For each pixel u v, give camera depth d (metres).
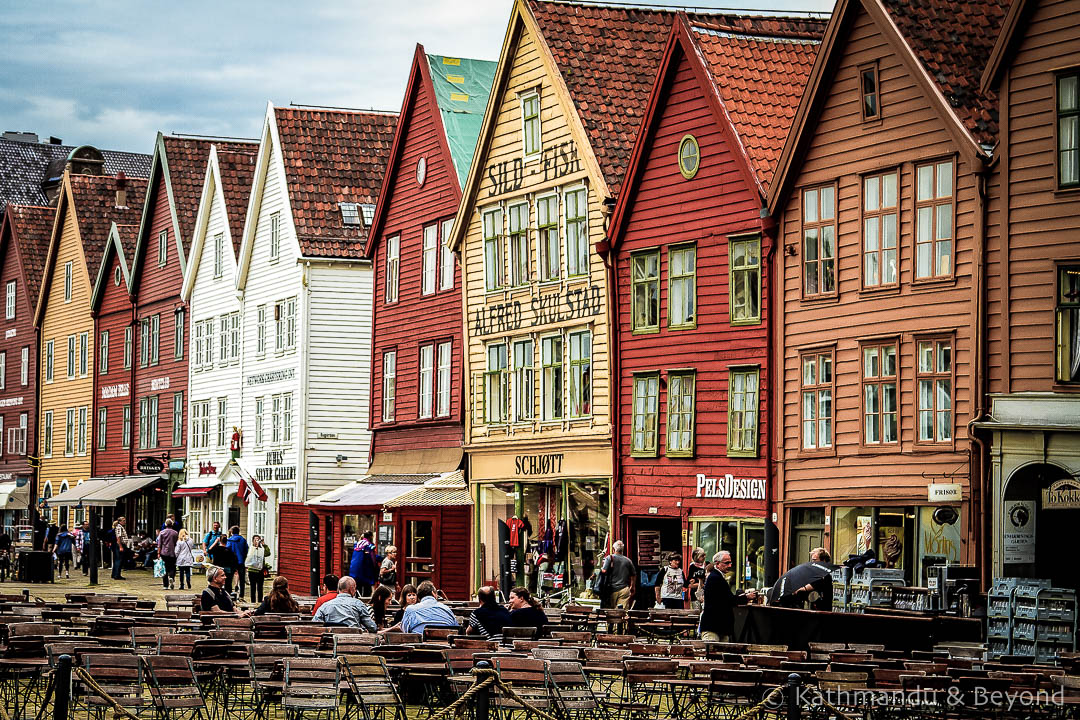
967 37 31.33
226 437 60.84
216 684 20.36
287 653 18.83
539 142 41.09
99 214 78.00
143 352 70.19
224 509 60.28
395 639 20.62
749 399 34.22
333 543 49.34
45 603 29.36
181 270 65.81
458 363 45.50
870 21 31.38
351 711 19.88
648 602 33.81
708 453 35.12
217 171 62.34
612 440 37.75
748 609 25.22
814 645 21.11
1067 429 26.80
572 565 39.50
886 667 19.41
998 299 28.58
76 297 77.50
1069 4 27.61
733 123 34.78
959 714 17.70
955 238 29.38
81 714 19.72
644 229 37.28
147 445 69.12
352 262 54.31
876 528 30.69
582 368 39.41
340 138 56.69
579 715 18.78
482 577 43.50
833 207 32.22
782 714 17.73
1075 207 27.45
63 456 78.50
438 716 18.55
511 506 42.72
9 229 86.25
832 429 31.84
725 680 18.25
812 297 32.53
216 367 62.06
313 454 53.94
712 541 34.91
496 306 43.06
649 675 18.61
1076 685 17.14
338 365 54.25
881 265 31.03
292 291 54.94
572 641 22.22
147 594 44.00
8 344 86.19
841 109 32.12
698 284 35.59
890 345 30.70
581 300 39.28
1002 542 27.38
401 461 48.19
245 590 48.94
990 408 28.34
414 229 48.44
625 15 42.03
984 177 28.83
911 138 30.41
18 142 109.06
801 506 32.59
